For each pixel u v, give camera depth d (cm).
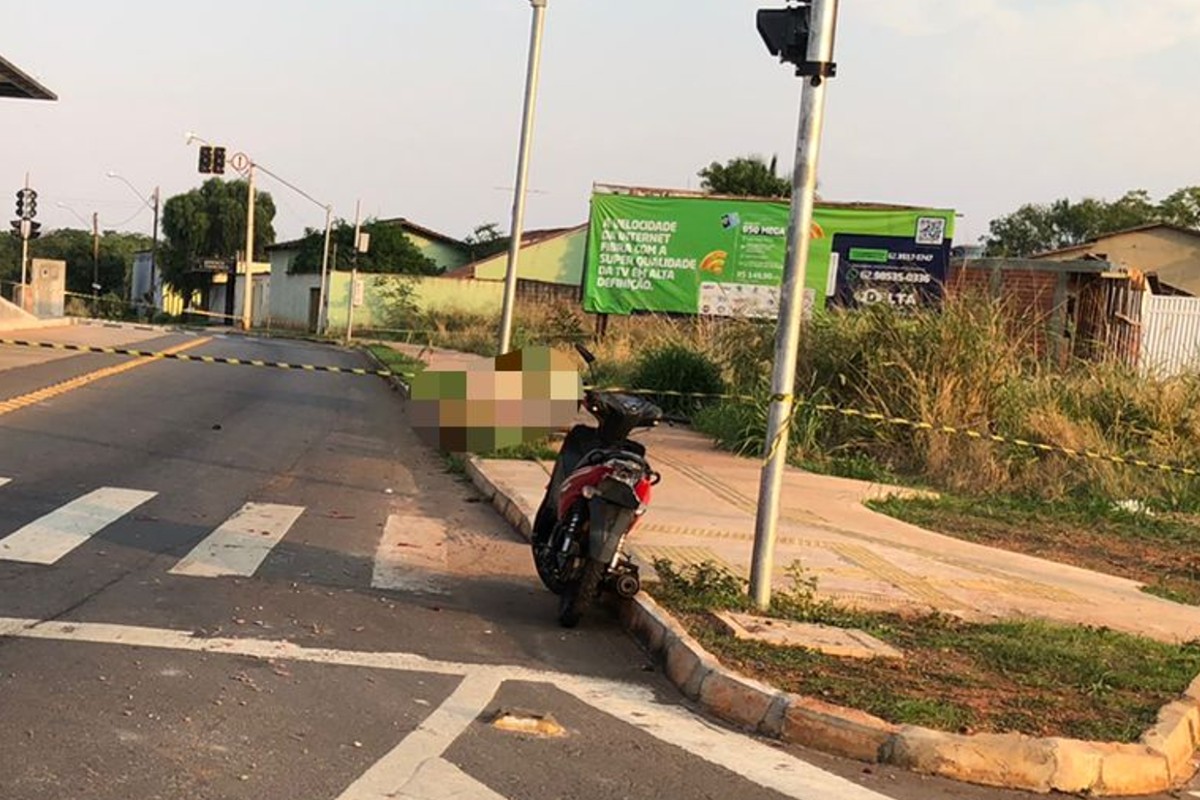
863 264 2617
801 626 708
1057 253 4759
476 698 570
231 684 556
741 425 1589
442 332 4344
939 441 1465
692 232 2667
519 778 472
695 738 539
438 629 693
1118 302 2550
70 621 634
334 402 2027
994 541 1115
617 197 2691
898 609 783
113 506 955
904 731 530
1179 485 1407
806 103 730
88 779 434
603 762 498
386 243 5791
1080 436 1516
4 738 465
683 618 708
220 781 443
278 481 1171
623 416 741
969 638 713
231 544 863
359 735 505
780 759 521
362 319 5144
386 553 889
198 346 3158
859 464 1477
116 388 1845
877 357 1577
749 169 4572
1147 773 529
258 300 6888
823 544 992
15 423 1364
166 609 676
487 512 1105
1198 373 1756
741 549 931
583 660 659
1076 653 688
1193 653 721
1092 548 1118
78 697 518
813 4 721
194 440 1390
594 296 2705
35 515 895
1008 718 566
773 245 2638
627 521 711
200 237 7800
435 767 475
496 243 6638
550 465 1313
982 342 1564
